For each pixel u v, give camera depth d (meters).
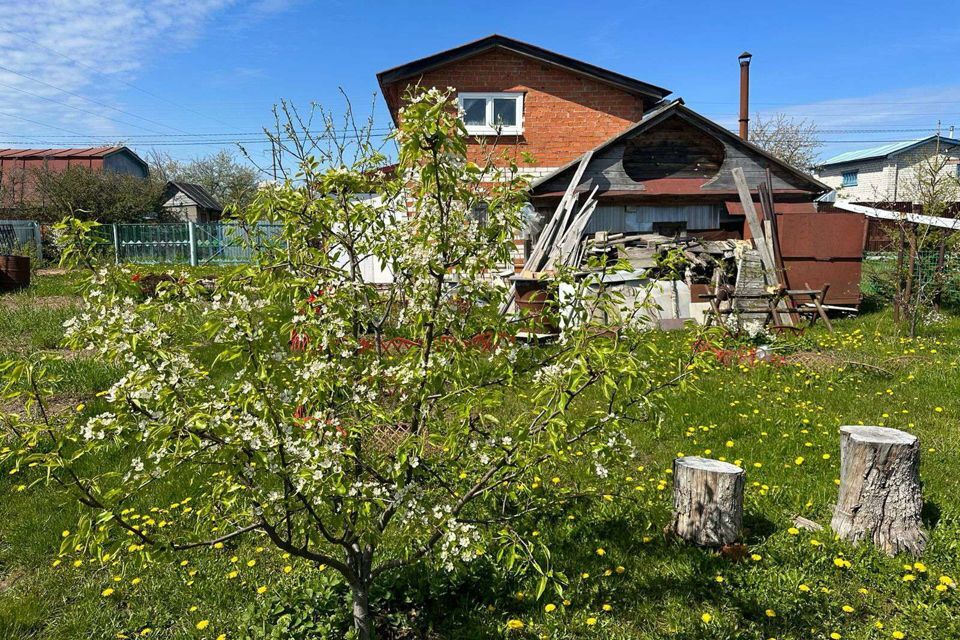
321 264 2.80
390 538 3.75
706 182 12.44
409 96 2.40
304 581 3.54
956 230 11.98
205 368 2.52
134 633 3.29
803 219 11.87
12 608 3.41
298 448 2.24
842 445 4.02
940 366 7.77
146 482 2.35
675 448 5.39
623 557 3.77
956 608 3.29
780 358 7.87
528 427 2.61
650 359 2.67
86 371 6.94
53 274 18.84
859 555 3.71
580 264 10.80
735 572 3.62
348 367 2.53
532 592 3.45
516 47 13.48
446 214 2.62
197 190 38.94
